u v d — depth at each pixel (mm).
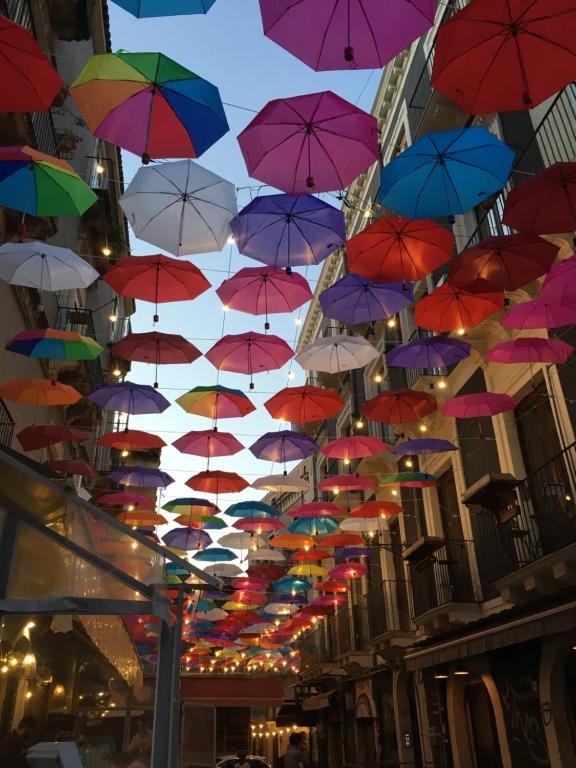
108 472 18062
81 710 5305
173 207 5844
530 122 9828
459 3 11914
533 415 9992
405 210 5281
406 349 8461
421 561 12141
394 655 14547
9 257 6746
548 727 8211
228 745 34031
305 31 4082
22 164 5207
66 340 7871
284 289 7219
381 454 16312
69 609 4645
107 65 4523
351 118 4699
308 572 17094
